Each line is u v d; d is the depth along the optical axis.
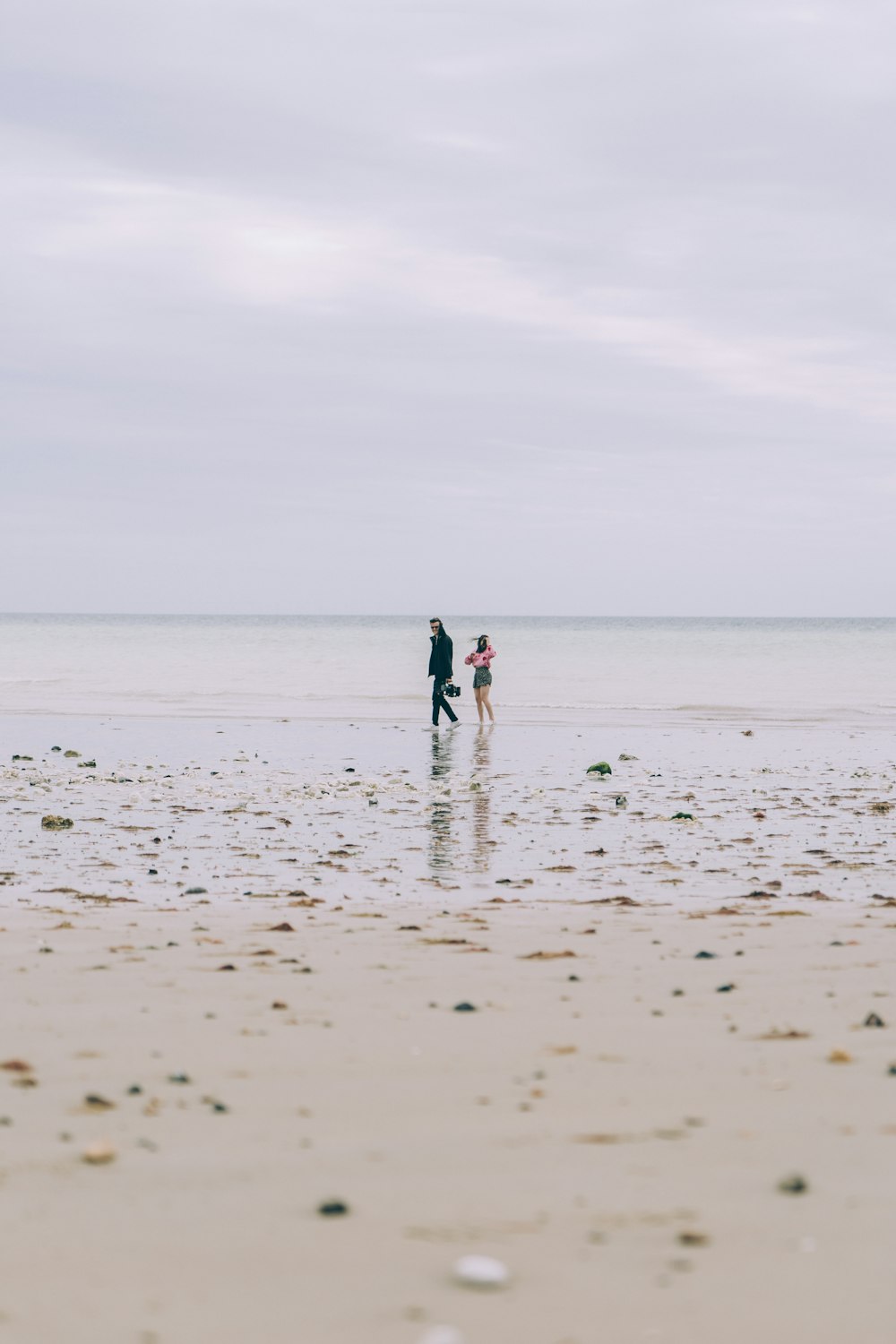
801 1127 4.57
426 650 87.50
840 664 66.25
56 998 6.88
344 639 117.81
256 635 131.75
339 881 11.82
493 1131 4.53
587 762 23.41
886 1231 3.52
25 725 31.42
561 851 13.73
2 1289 3.13
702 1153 4.27
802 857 13.36
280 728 30.84
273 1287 3.16
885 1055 5.64
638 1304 3.06
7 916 9.82
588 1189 3.90
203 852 13.60
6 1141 4.42
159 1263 3.31
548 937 8.94
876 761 23.81
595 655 80.00
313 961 8.03
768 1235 3.50
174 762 23.22
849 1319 2.97
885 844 14.23
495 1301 3.07
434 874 12.28
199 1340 2.85
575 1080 5.24
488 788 19.55
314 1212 3.70
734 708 37.06
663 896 11.02
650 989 7.18
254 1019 6.39
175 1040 5.93
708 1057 5.61
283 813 16.91
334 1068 5.43
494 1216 3.66
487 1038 5.99
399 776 21.09
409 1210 3.72
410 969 7.78
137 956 8.16
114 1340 2.85
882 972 7.67
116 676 54.19
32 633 140.75
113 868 12.49
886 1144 4.35
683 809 17.23
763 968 7.81
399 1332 2.90
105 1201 3.79
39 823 15.77
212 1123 4.63
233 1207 3.74
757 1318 2.98
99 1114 4.75
